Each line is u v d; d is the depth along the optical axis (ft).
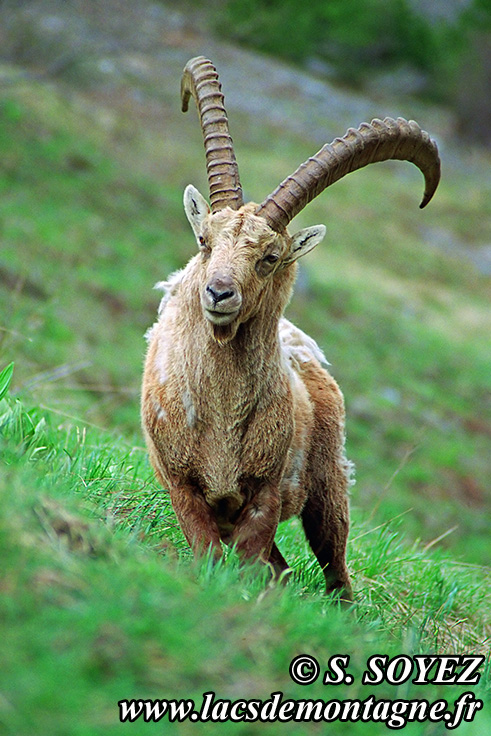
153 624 25.22
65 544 28.09
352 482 48.62
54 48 214.69
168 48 270.05
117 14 249.34
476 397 170.50
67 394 86.84
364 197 261.85
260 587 33.71
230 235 38.17
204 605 27.43
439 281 230.27
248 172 244.01
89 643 23.98
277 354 40.45
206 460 39.42
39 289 126.82
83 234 156.76
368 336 174.91
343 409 48.62
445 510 128.06
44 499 29.43
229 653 25.84
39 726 21.18
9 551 25.95
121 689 23.03
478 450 151.33
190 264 41.32
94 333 124.57
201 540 38.27
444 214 271.69
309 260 200.75
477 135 349.00
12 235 140.77
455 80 368.07
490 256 256.52
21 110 193.06
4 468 30.30
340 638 29.14
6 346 67.21
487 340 199.52
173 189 203.92
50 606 24.76
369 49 388.98
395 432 144.56
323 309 177.78
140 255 161.68
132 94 250.98
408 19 392.47
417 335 184.03
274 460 40.14
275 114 297.33
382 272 219.00
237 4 257.14
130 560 29.04
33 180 169.27
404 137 44.16
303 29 355.56
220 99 42.27
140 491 45.50
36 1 228.84
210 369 38.81
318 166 41.14
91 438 55.57
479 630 52.60
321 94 326.24
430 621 49.14
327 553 47.26
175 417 39.50
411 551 60.18
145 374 42.32
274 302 40.27
